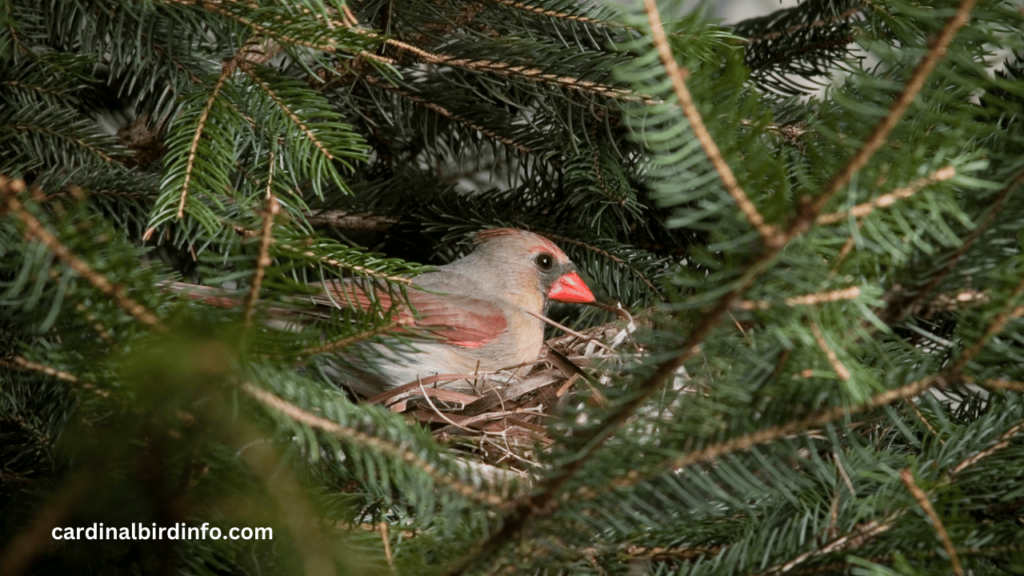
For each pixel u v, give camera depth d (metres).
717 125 0.72
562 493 0.84
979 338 0.83
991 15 0.81
